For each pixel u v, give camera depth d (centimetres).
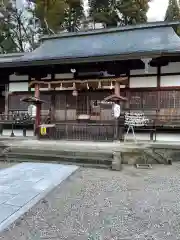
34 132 1195
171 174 698
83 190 548
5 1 3212
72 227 375
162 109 1048
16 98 1275
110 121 1103
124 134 1103
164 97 1048
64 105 1171
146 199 496
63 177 641
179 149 884
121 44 1221
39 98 1112
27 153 879
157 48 1014
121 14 3166
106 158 802
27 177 636
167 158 852
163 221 398
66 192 534
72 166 773
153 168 776
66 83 1052
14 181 599
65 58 1052
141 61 1052
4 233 352
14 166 767
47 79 1230
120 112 1070
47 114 1189
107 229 369
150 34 1277
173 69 1042
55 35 1488
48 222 391
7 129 1312
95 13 3209
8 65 1140
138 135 1092
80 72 1170
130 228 373
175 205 466
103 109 1117
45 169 725
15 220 391
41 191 528
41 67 1167
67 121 1162
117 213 428
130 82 1100
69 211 434
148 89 1069
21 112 1260
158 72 1061
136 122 1012
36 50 1391
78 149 866
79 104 1151
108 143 988
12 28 3381
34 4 3316
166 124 1022
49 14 3056
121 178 651
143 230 368
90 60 1027
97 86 1020
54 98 1183
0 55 1574
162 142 990
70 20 3259
